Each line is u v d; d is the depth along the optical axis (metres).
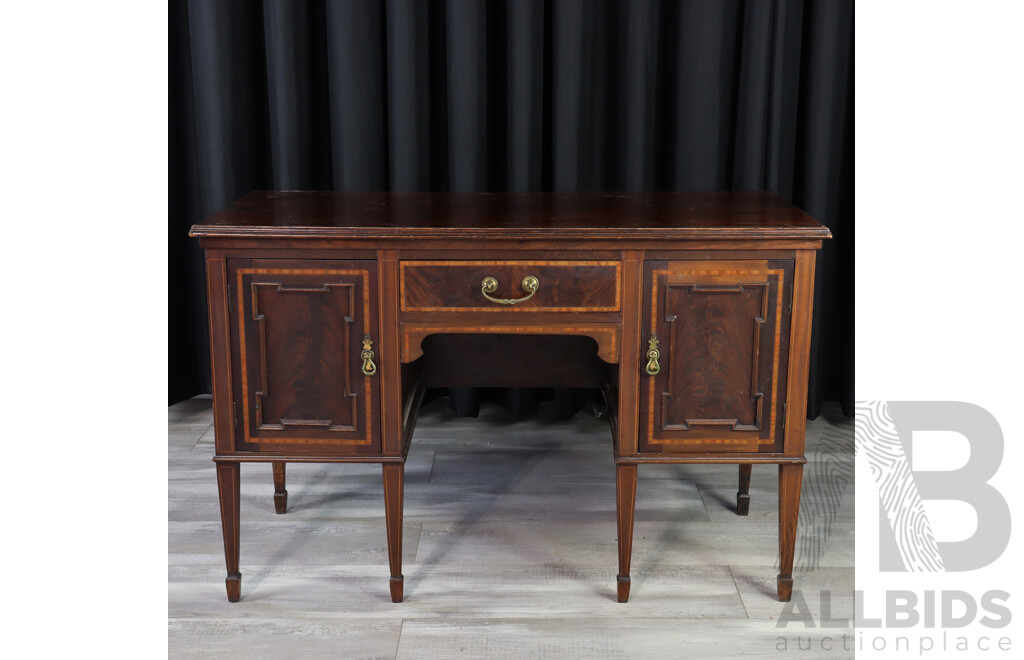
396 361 2.33
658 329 2.30
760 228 2.24
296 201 2.62
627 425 2.35
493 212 2.47
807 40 3.11
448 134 3.11
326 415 2.36
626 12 3.04
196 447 3.16
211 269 2.28
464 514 2.82
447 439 3.27
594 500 2.90
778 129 3.11
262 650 2.27
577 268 2.28
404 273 2.28
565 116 3.08
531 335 2.87
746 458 2.36
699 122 3.08
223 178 3.14
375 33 3.08
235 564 2.42
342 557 2.62
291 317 2.31
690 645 2.28
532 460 3.13
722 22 3.02
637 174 3.15
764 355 2.31
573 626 2.35
